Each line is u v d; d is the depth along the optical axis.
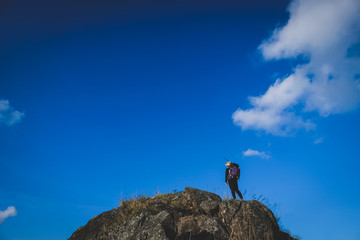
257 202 9.73
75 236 10.18
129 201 10.86
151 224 8.79
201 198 10.83
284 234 9.51
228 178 11.78
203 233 8.90
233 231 8.89
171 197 11.77
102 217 10.53
